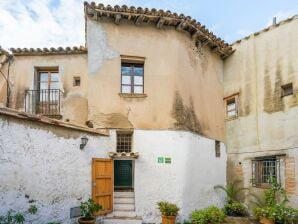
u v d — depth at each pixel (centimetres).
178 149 991
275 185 994
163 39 1067
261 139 1094
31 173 673
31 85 1109
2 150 610
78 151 828
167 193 955
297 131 971
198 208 1020
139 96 1016
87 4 979
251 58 1183
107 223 864
